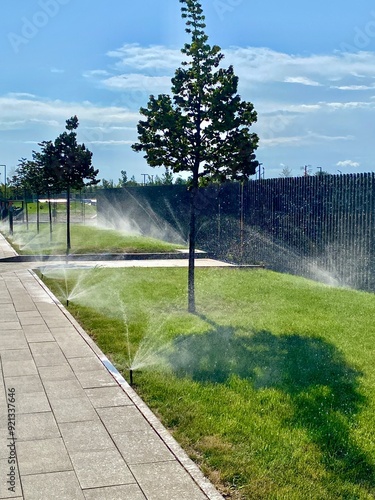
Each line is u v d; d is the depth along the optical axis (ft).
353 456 16.42
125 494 14.35
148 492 14.46
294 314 35.32
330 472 15.60
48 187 89.15
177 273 54.80
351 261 48.24
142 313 35.65
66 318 34.30
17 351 27.20
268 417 19.16
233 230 70.54
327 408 19.88
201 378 23.12
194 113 36.96
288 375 23.34
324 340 28.86
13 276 51.98
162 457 16.33
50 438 17.51
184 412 19.62
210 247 77.10
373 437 17.65
